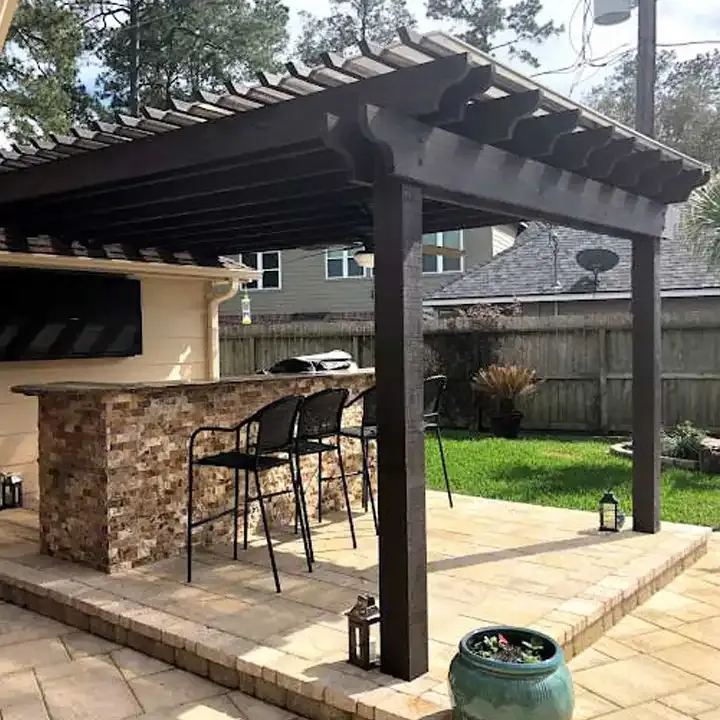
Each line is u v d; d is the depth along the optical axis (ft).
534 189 12.45
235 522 15.14
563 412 35.78
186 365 25.31
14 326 20.13
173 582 13.70
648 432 16.60
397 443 10.04
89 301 21.94
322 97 9.89
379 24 72.43
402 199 9.97
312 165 12.07
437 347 38.40
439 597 12.75
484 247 53.72
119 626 12.18
